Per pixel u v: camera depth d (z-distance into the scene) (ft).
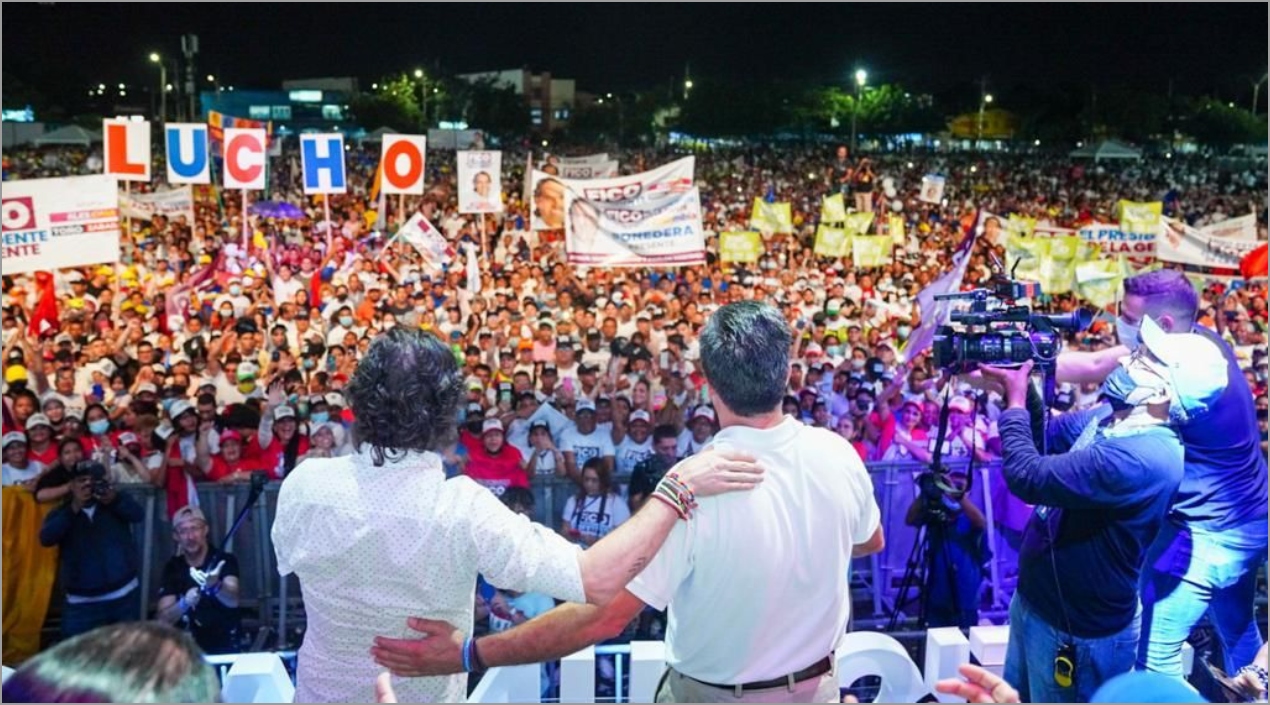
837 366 30.68
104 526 17.61
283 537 7.29
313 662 7.39
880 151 128.16
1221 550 11.51
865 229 43.34
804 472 7.53
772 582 7.32
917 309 36.81
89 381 28.86
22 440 21.24
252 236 45.60
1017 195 93.25
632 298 38.96
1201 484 11.54
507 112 137.18
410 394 7.14
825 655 7.79
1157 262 42.45
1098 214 78.18
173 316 33.96
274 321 33.50
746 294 40.01
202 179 36.47
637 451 24.36
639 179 35.24
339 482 7.14
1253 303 37.88
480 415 22.85
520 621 17.95
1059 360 12.05
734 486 7.25
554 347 33.01
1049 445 11.57
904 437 23.75
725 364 7.48
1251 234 38.81
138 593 18.63
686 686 7.89
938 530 13.43
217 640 17.31
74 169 96.32
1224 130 115.14
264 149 37.17
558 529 22.30
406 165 37.50
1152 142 121.19
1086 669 10.25
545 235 53.11
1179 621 11.76
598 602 7.00
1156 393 10.21
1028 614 10.82
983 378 10.49
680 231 35.40
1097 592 10.07
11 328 31.37
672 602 7.85
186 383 25.95
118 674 4.48
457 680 8.02
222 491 19.77
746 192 91.56
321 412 24.25
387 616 7.17
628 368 29.40
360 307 35.24
